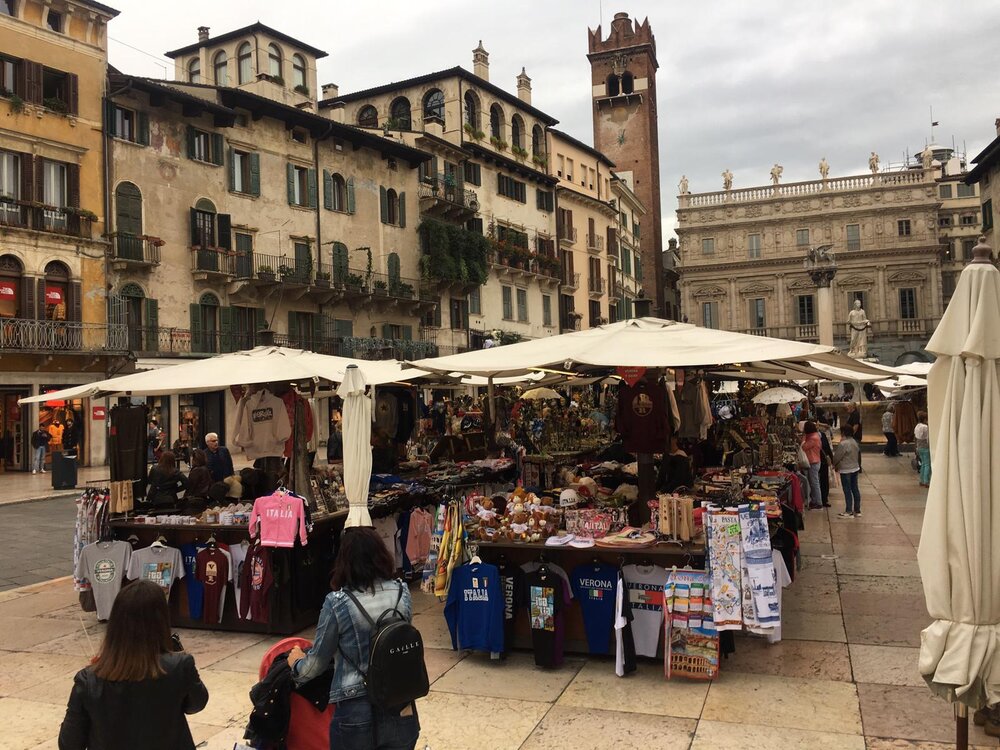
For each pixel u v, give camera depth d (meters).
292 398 9.68
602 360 7.37
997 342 4.80
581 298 60.50
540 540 7.34
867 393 36.62
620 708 6.08
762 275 72.69
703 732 5.59
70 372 28.91
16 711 6.41
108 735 3.40
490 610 7.23
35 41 28.12
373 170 42.09
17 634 8.68
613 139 76.88
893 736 5.43
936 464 4.99
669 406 10.09
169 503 10.05
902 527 13.84
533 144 55.19
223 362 9.62
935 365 5.11
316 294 38.06
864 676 6.60
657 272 77.56
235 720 6.10
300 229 37.66
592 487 9.51
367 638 3.90
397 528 10.38
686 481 10.19
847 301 70.38
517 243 51.84
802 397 19.02
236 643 8.23
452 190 46.56
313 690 4.21
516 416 19.91
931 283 68.25
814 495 15.96
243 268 34.41
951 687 4.84
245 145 35.28
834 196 70.56
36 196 27.95
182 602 8.90
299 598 8.59
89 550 8.99
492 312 50.34
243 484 10.51
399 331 43.31
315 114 38.50
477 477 12.51
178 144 32.56
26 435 28.00
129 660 3.42
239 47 40.09
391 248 42.94
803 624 8.16
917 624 8.04
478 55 51.47
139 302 31.09
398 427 17.64
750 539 6.55
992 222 46.59
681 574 6.74
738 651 7.35
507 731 5.71
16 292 27.58
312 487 9.34
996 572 4.76
